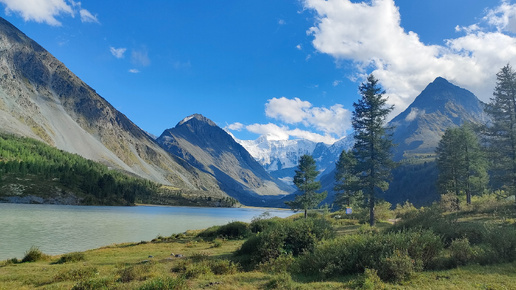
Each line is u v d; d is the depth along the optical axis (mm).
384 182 38000
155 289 9961
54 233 42719
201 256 18531
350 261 12148
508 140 34406
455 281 9750
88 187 169125
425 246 12586
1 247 30359
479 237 16188
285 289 9906
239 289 10422
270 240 17781
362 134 39969
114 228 54281
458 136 48562
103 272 15562
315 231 19125
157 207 188500
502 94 35500
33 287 12797
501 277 10016
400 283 9992
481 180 47125
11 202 125938
